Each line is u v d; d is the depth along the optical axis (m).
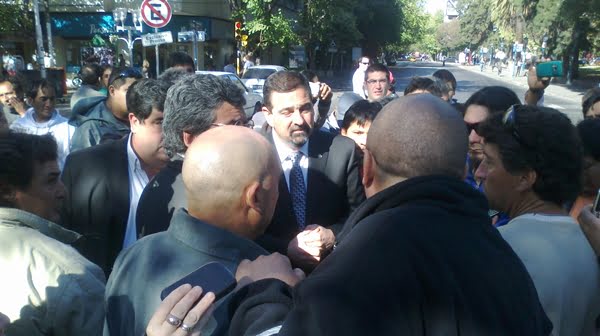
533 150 1.85
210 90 2.35
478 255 1.32
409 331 1.20
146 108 2.75
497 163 1.95
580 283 1.81
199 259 1.58
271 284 1.42
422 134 1.44
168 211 2.41
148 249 1.67
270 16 24.78
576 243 1.84
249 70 20.58
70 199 2.80
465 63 92.62
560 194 1.88
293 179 3.02
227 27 30.22
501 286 1.30
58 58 26.50
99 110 4.12
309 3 29.64
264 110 3.11
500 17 47.03
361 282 1.22
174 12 26.59
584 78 40.88
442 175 1.45
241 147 1.61
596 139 2.33
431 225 1.33
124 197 2.82
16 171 1.99
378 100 4.64
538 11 34.62
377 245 1.28
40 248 1.89
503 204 1.99
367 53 51.50
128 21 25.80
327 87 4.62
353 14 38.66
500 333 1.24
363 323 1.18
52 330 1.83
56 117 4.73
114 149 2.88
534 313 1.35
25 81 5.20
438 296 1.23
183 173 1.65
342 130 3.75
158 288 1.58
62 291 1.83
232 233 1.60
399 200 1.41
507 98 2.98
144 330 1.57
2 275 1.83
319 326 1.18
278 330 1.28
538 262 1.76
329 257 1.34
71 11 25.91
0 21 23.12
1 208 1.93
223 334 1.48
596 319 1.94
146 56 26.12
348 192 3.11
